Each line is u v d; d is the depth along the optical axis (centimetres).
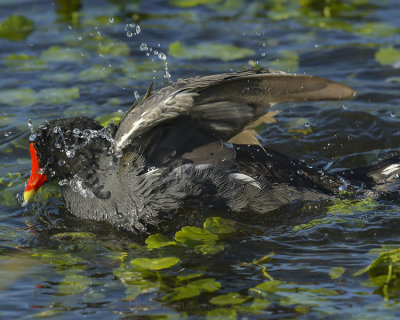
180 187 861
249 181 889
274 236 859
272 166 929
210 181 873
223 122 855
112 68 1388
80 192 923
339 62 1402
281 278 764
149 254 833
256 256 817
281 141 1125
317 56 1426
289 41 1498
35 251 848
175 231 884
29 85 1322
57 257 832
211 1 1725
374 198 934
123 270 795
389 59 1399
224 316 692
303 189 924
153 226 880
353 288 737
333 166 1067
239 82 780
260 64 1391
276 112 833
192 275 778
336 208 909
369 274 761
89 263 816
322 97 788
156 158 874
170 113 794
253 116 840
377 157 1086
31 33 1541
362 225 870
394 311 691
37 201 985
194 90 782
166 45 1484
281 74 763
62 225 913
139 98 1264
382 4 1683
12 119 1192
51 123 942
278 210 903
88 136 916
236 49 1462
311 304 709
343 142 1127
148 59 1422
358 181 970
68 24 1580
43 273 792
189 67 1380
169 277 775
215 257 817
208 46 1477
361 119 1182
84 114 1201
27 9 1656
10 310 716
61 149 929
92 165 913
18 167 1061
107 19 1605
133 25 1573
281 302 715
